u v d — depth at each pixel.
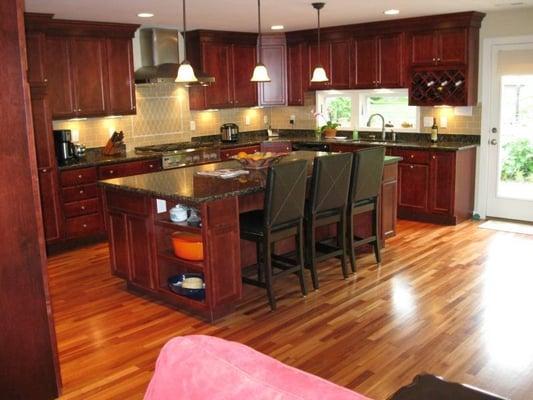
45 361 2.82
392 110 7.24
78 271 5.00
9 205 2.58
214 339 1.44
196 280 4.09
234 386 1.26
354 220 5.30
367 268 4.81
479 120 6.41
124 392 2.94
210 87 7.21
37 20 5.18
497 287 4.27
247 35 7.43
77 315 3.99
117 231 4.39
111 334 3.66
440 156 6.14
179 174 4.61
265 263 3.97
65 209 5.61
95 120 6.43
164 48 6.73
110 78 6.16
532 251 5.19
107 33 6.07
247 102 7.64
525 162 6.20
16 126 2.56
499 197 6.43
